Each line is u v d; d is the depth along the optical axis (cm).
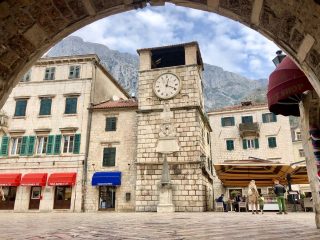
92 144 3097
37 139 3197
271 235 567
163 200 2458
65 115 3212
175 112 2902
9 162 3127
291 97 751
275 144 3997
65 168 3036
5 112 3288
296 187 4169
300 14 369
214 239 508
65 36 509
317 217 714
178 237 548
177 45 3114
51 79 3372
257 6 423
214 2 471
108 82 3850
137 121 3000
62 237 565
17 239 531
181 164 2723
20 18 428
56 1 444
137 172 2809
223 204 2695
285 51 441
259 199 1859
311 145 720
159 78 3050
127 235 598
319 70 378
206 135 3491
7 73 456
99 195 2941
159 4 506
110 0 482
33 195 3020
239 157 4075
